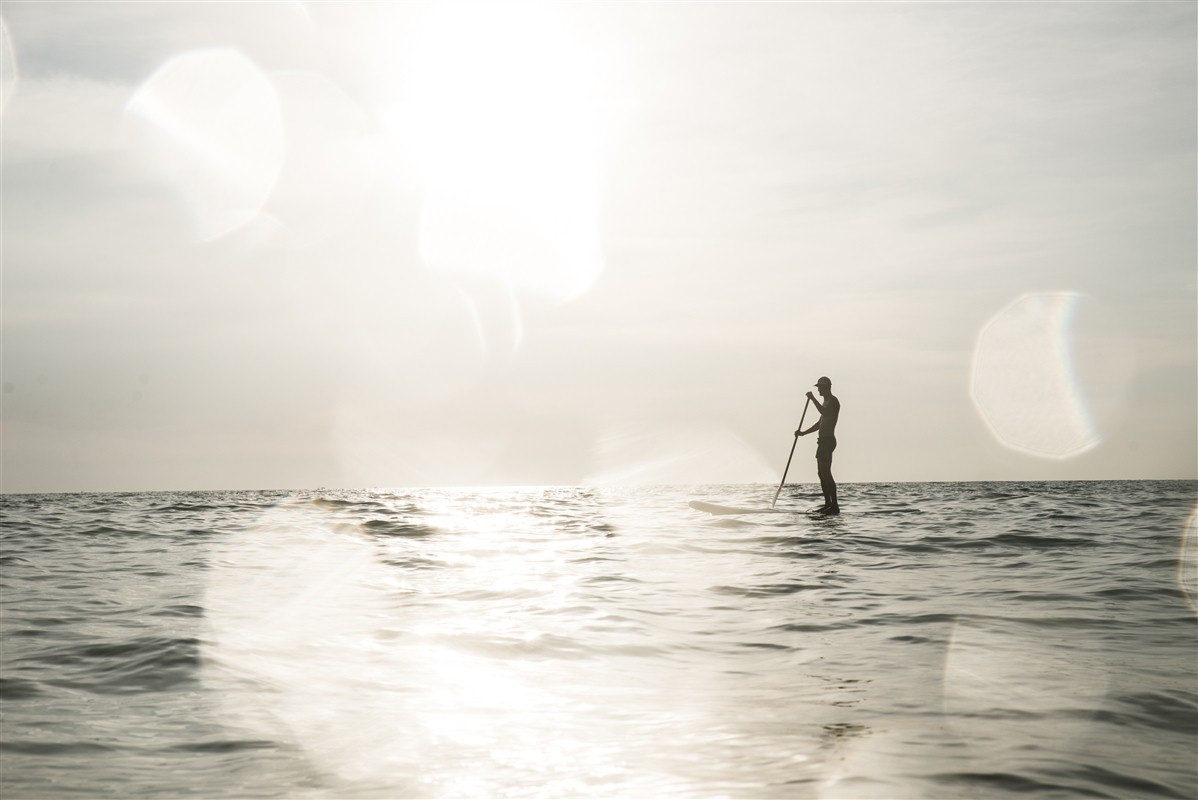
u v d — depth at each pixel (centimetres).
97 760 434
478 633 741
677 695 552
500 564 1206
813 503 2567
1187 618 777
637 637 725
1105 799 376
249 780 407
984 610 823
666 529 1731
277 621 796
